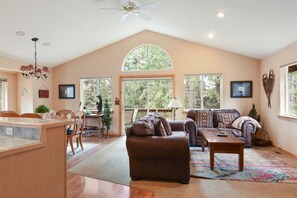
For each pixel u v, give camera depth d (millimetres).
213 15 3936
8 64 5473
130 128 3055
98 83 6711
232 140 3367
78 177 3109
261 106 5602
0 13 3664
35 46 5191
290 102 4445
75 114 4453
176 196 2492
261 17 3496
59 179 1775
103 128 6207
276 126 4777
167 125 3383
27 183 1483
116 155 4246
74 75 6797
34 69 4895
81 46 6012
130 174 2982
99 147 4922
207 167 3438
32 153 1521
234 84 5789
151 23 5531
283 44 4246
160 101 6309
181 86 6074
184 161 2844
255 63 5691
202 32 5016
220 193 2555
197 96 6055
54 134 1726
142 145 2877
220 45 5598
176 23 4922
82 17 4473
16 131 1733
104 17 4750
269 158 3906
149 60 6383
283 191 2590
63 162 1821
